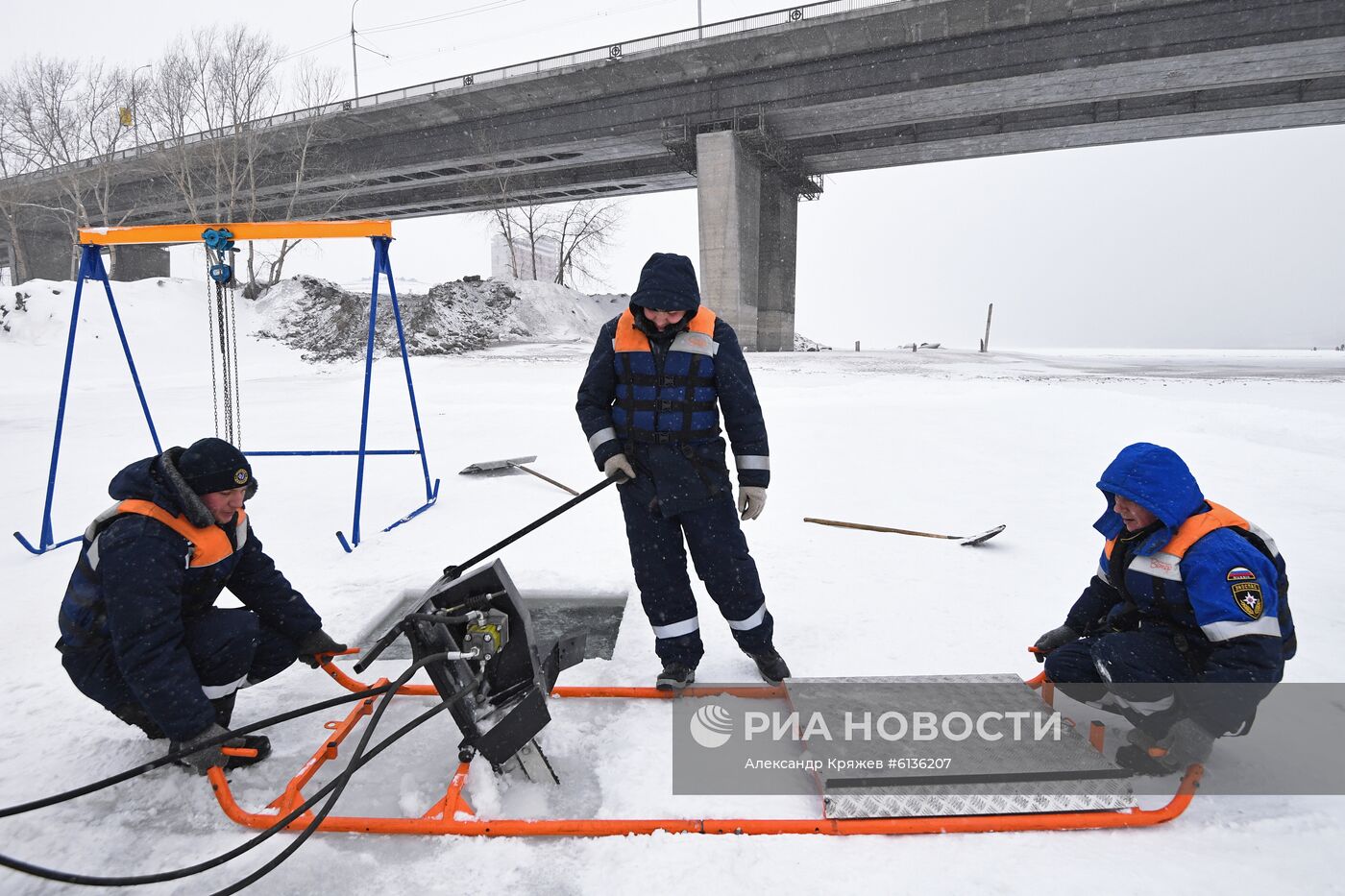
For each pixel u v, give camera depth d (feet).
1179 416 29.55
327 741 7.73
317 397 47.88
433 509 18.58
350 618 11.28
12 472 25.22
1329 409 34.71
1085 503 18.26
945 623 10.80
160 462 7.06
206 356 87.30
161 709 6.77
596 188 141.38
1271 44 76.02
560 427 32.35
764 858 6.00
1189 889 5.57
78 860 6.23
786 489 19.95
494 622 7.26
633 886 5.72
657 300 7.82
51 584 13.69
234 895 5.79
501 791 7.04
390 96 111.55
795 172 119.65
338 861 6.09
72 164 123.95
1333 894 5.49
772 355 90.74
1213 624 6.60
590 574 13.05
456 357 84.79
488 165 123.13
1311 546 14.44
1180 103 97.60
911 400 39.47
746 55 94.17
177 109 114.32
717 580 8.52
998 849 6.09
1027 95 91.35
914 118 100.12
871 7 85.81
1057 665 8.16
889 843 6.16
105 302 91.15
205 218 140.87
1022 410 33.50
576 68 100.53
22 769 7.55
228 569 7.61
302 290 108.17
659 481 8.23
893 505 18.16
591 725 8.23
